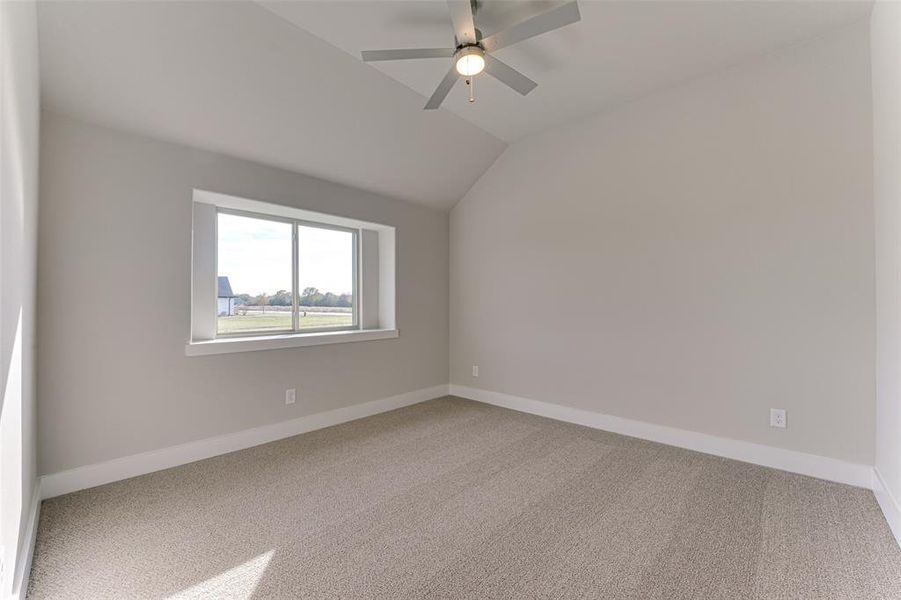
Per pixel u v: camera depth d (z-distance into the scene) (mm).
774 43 2553
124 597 1485
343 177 3602
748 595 1497
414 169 3877
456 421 3674
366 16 2297
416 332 4375
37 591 1507
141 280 2535
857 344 2359
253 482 2430
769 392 2652
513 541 1844
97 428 2367
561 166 3717
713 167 2875
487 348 4344
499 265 4227
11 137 1234
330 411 3572
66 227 2264
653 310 3160
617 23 2365
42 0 1825
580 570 1645
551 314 3801
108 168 2410
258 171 3098
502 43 2045
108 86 2238
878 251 2223
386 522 1999
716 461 2742
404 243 4266
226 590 1527
